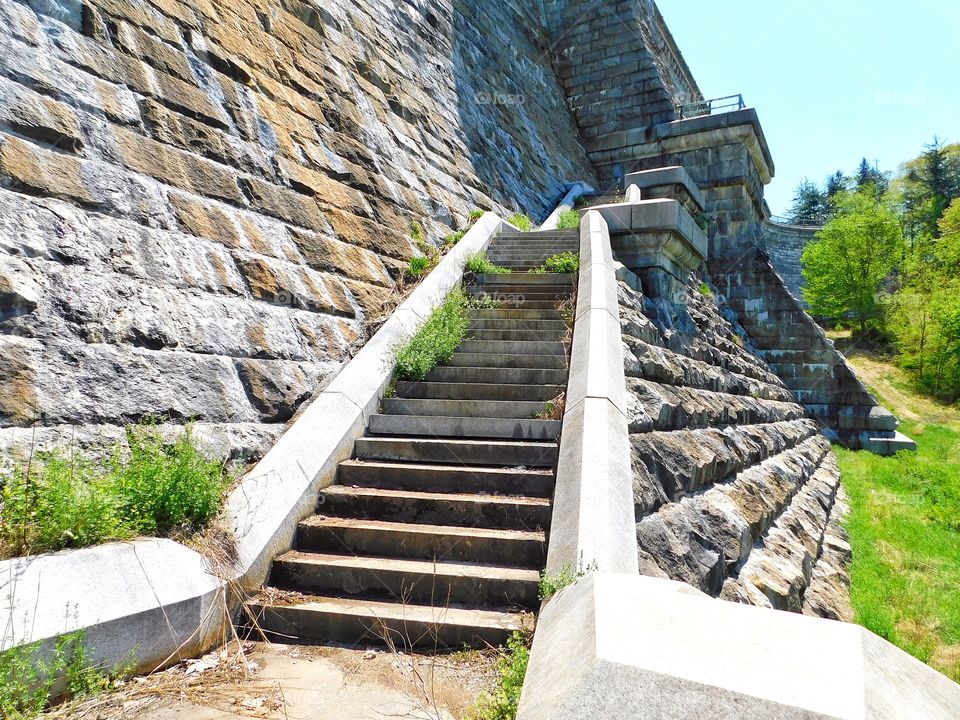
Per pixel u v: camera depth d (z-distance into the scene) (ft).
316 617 11.82
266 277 18.52
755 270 60.34
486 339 24.34
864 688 4.76
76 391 12.09
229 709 9.23
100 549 10.10
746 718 4.67
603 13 70.69
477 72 51.34
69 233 13.32
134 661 9.69
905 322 89.76
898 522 35.27
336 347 20.45
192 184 17.44
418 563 13.20
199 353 15.16
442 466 16.79
